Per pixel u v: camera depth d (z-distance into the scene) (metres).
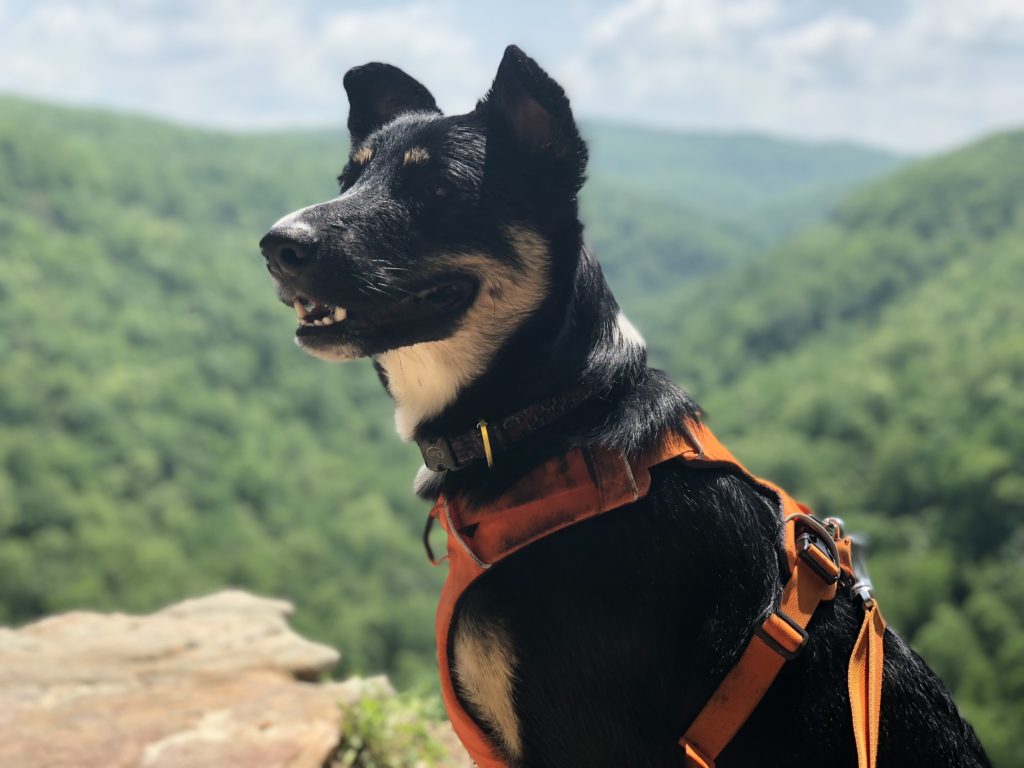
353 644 62.22
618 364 2.40
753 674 2.19
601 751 2.27
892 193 145.75
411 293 2.45
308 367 120.31
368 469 100.50
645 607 2.21
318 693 4.07
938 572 54.62
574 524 2.25
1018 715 42.34
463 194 2.48
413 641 66.75
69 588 59.91
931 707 2.39
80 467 75.19
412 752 3.98
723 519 2.28
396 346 2.47
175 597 62.53
